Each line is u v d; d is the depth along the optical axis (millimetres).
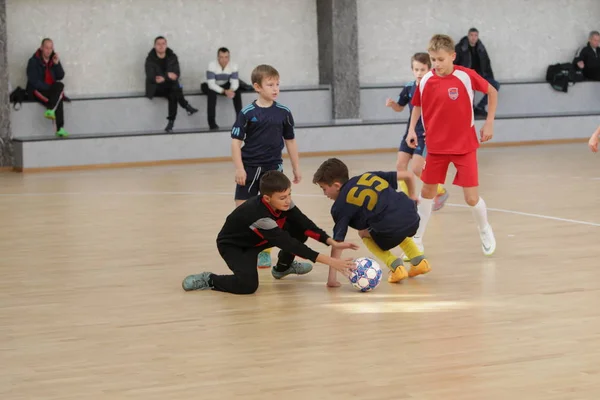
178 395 4574
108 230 9961
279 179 6500
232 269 6773
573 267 7438
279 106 7879
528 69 22188
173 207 11680
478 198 7824
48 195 13328
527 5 22031
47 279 7504
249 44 20250
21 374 4984
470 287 6809
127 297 6781
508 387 4555
